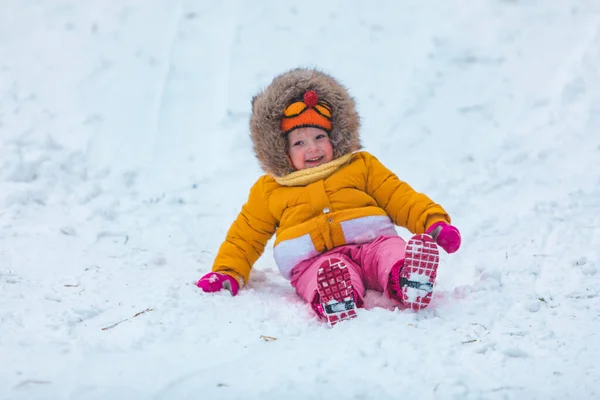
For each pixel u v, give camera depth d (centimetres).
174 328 569
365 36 1288
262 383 473
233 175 1023
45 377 482
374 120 1121
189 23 1346
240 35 1305
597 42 1150
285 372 488
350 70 1223
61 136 1112
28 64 1302
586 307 592
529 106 1089
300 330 571
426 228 657
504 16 1271
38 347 532
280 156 696
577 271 663
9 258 754
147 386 471
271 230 719
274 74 1228
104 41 1344
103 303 627
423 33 1273
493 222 825
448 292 637
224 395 460
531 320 571
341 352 515
